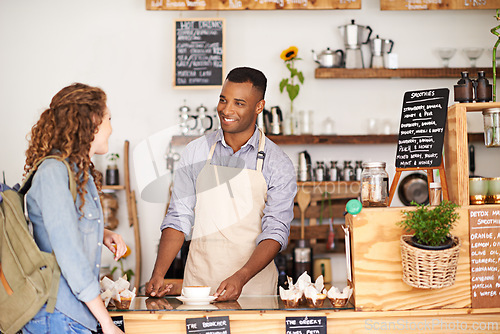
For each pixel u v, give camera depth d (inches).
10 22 174.2
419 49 175.8
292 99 167.6
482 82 85.3
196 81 168.9
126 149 171.3
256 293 94.7
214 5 163.6
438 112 84.8
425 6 164.7
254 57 175.6
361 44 173.5
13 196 67.6
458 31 175.9
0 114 173.2
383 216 79.1
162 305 78.0
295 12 176.1
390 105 175.0
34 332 67.1
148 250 173.6
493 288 79.9
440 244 73.4
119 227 174.4
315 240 172.4
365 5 176.4
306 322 75.5
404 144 87.9
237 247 95.6
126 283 79.1
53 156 67.5
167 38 175.9
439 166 83.5
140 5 176.1
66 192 66.0
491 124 85.7
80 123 68.2
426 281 72.2
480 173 174.2
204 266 97.1
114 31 175.6
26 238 66.2
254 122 98.1
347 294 77.9
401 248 75.2
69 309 66.7
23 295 65.7
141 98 175.5
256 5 163.0
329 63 168.4
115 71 175.3
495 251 80.4
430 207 78.2
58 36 174.9
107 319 67.2
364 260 78.5
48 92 174.1
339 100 175.2
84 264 65.6
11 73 173.8
